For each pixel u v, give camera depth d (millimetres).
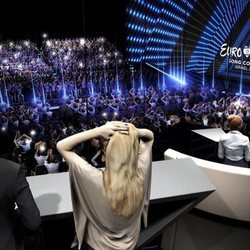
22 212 1083
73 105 4414
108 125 1126
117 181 1038
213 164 2375
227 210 2434
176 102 5066
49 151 4168
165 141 5078
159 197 1411
